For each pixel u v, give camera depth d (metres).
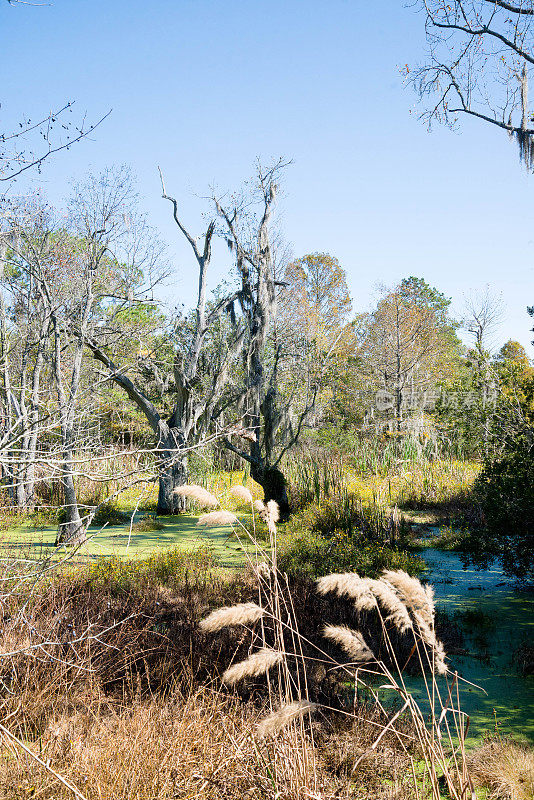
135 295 16.34
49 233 12.85
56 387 11.84
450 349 44.16
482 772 4.18
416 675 6.17
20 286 12.64
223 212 17.44
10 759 3.80
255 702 5.00
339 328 42.53
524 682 6.00
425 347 37.94
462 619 8.14
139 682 5.03
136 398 17.80
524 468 9.05
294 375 26.47
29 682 4.96
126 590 8.00
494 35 13.09
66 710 4.68
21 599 6.08
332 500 15.27
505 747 4.44
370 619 6.93
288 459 19.91
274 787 3.37
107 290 15.95
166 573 9.69
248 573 8.69
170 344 19.23
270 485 15.96
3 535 13.13
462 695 5.70
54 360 12.28
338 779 3.96
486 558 9.61
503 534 9.24
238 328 18.36
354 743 4.37
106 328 16.06
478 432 13.55
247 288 17.31
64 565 8.62
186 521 16.81
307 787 3.30
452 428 22.92
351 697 5.40
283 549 11.45
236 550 12.23
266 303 16.95
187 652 5.73
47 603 6.29
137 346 19.14
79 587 7.49
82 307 13.41
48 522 15.17
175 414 18.83
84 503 16.44
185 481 18.36
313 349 28.41
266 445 16.55
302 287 38.69
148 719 4.40
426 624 3.10
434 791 2.97
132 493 18.92
